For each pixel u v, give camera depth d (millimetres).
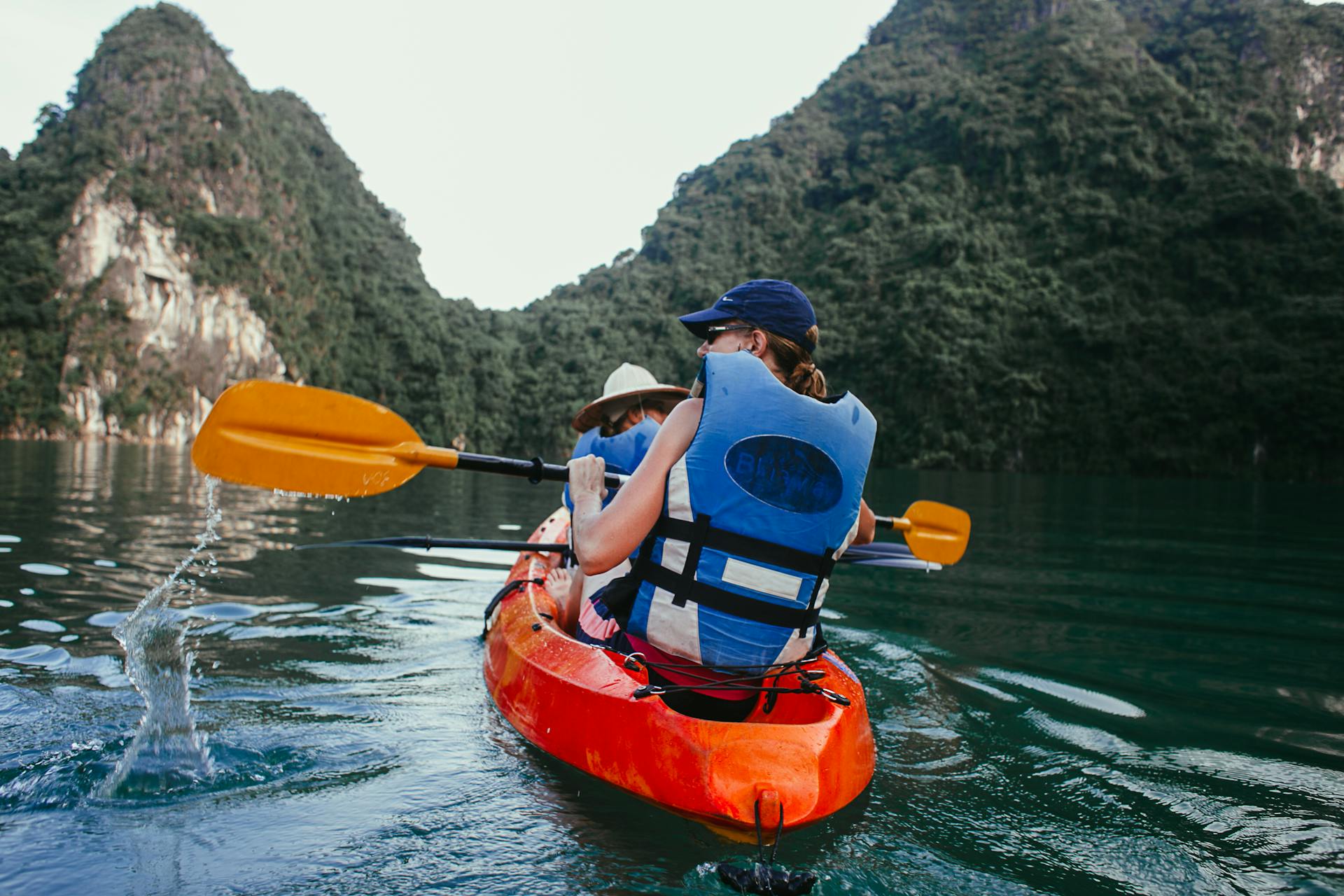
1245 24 72500
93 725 2066
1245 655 3283
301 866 1415
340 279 72000
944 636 3539
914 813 1706
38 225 55562
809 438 1610
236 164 63656
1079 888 1423
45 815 1595
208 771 1809
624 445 2830
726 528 1604
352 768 1848
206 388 57844
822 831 1558
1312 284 48531
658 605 1675
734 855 1470
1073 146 66250
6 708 2180
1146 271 54719
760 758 1559
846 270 68812
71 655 2713
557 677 1964
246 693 2387
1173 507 13352
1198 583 5039
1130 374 48219
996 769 2000
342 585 4195
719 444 1574
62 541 5238
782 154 88250
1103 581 5082
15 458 17844
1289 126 68062
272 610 3557
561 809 1636
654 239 86500
